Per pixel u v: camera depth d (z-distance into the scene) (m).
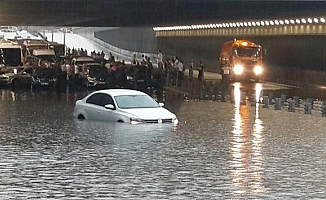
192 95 57.41
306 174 20.33
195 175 20.08
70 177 19.70
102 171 20.66
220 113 41.16
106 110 34.78
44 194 17.48
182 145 26.27
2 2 54.00
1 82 67.44
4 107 44.34
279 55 82.00
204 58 111.69
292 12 61.19
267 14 65.69
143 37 144.25
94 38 175.50
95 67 68.81
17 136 29.09
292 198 17.14
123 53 157.00
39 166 21.52
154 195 17.38
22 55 81.50
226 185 18.64
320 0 49.19
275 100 45.06
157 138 28.28
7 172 20.47
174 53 131.75
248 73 78.00
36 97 54.22
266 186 18.55
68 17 78.38
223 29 100.12
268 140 28.17
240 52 78.19
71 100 50.88
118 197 17.16
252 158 23.30
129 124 33.47
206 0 50.78
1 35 168.00
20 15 73.62
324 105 40.16
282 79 79.50
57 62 77.88
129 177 19.72
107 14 71.56
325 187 18.45
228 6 55.69
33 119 36.41
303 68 75.00
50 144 26.52
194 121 35.84
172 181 19.16
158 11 64.94
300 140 28.20
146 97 35.31
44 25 105.75
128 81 68.94
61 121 35.22
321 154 24.22
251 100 49.84
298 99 47.19
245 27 91.12
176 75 68.81
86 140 27.62
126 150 24.86
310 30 71.38
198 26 108.44
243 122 35.72
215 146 26.12
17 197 17.16
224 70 80.00
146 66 72.38
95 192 17.72
